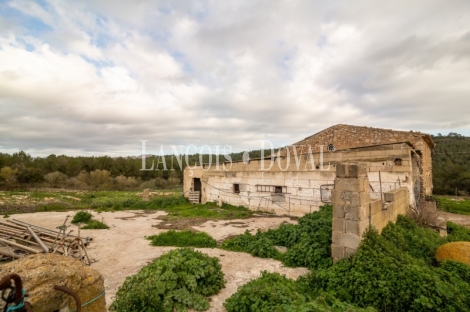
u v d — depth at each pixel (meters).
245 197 16.58
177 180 50.84
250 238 8.71
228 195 17.78
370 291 4.77
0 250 7.20
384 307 4.54
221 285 5.59
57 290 2.22
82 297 2.45
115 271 6.61
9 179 36.81
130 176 50.34
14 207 18.19
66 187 41.41
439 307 4.27
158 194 33.81
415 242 7.34
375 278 5.01
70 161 52.84
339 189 6.40
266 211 15.39
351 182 6.21
